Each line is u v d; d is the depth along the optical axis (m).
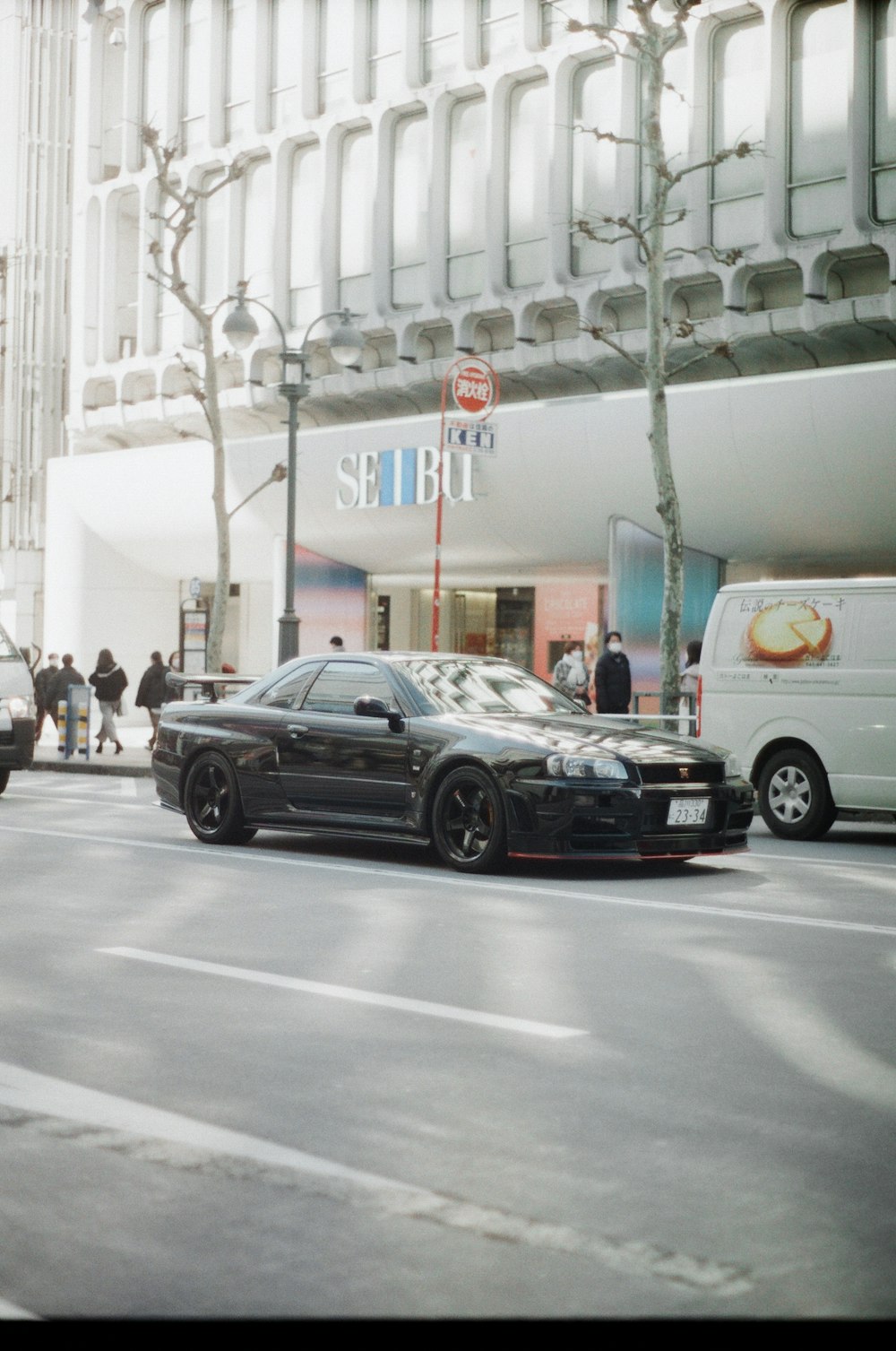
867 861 11.84
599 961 7.35
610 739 10.96
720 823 10.88
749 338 27.33
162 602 42.75
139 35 39.56
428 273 32.25
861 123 25.48
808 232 26.45
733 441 27.27
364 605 36.75
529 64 30.47
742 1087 5.09
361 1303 3.28
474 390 22.28
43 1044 5.67
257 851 12.23
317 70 35.03
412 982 6.85
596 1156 4.33
